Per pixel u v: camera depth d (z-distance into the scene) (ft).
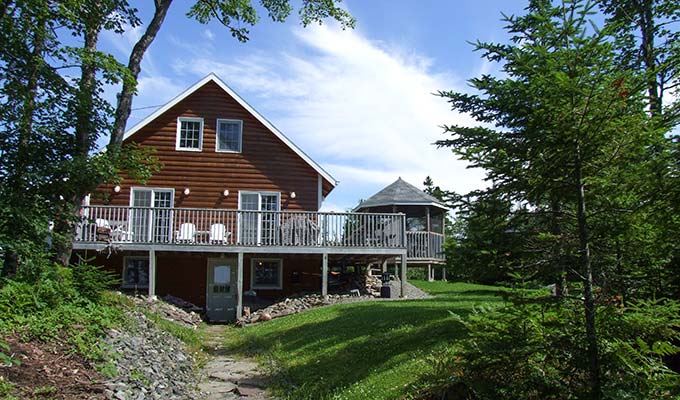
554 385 16.84
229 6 51.67
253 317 57.06
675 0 36.29
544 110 16.93
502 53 19.22
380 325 36.63
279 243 60.85
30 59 34.09
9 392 18.25
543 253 17.70
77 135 37.01
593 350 16.03
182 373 29.96
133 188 68.49
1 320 24.09
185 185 70.03
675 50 19.98
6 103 33.40
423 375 22.12
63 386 20.07
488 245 18.70
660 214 15.97
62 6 33.96
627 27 34.68
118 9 39.86
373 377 25.09
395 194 82.12
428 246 78.33
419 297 60.85
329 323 42.27
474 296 51.85
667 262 17.88
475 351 18.26
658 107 18.74
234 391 27.91
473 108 19.81
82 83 37.32
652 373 15.79
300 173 73.31
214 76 72.02
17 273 30.66
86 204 66.49
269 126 72.79
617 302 16.90
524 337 17.26
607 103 16.16
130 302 42.11
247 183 71.61
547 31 17.21
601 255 17.29
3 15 33.09
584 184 17.28
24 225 31.81
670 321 15.85
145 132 70.28
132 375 23.91
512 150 18.37
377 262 74.84
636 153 16.66
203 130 71.67
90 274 33.83
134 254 63.93
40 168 34.19
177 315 53.21
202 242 60.44
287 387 27.99
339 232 61.67
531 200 18.42
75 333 25.91
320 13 58.39
